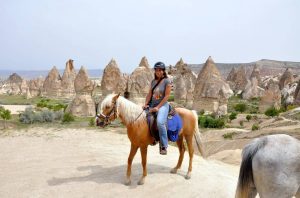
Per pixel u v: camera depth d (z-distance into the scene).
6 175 9.38
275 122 26.89
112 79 38.28
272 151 4.84
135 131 7.64
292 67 156.88
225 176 9.12
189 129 8.40
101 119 7.68
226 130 25.09
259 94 71.75
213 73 49.91
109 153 12.01
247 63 171.75
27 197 7.59
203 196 7.46
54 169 9.77
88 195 7.59
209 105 45.59
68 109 34.91
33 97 68.06
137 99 36.56
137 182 8.20
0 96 72.38
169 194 7.56
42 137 16.06
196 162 10.83
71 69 70.56
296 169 4.82
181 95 54.56
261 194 4.93
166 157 11.37
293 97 52.25
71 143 14.45
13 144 14.41
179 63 78.12
